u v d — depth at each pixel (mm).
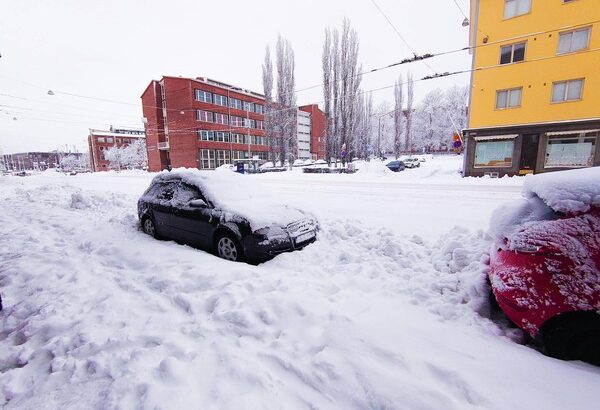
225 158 53438
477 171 21672
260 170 38438
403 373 2223
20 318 3400
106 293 3811
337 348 2510
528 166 20078
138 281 4176
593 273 2439
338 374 2234
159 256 5039
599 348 2443
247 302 3314
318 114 79812
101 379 2395
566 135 18672
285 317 3035
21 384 2422
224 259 4875
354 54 33188
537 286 2605
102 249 5531
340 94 34281
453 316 3145
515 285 2719
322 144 82312
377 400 2000
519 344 2738
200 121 48375
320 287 3666
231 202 5570
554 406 1953
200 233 5629
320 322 2891
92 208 10352
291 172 33156
